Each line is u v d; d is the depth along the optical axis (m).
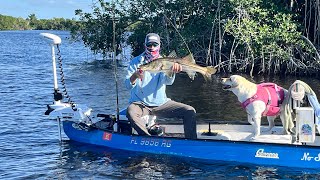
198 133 10.20
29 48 57.44
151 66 8.97
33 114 14.81
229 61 27.81
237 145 9.16
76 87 21.95
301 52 26.80
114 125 10.41
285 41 26.27
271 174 8.66
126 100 17.88
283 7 27.34
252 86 9.43
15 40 83.44
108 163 9.34
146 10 33.88
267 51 26.59
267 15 27.22
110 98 18.44
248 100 9.37
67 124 10.67
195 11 31.14
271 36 25.78
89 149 10.19
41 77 26.11
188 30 29.81
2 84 22.72
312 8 27.70
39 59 39.53
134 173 8.82
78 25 40.19
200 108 15.95
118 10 36.28
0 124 13.21
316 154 8.72
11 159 9.78
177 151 9.52
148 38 9.49
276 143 8.91
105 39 38.97
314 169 8.77
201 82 22.86
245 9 27.00
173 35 31.59
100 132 10.24
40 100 17.97
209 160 9.34
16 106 16.48
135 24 36.12
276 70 27.06
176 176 8.65
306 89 9.14
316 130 9.41
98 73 29.05
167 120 11.86
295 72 26.69
